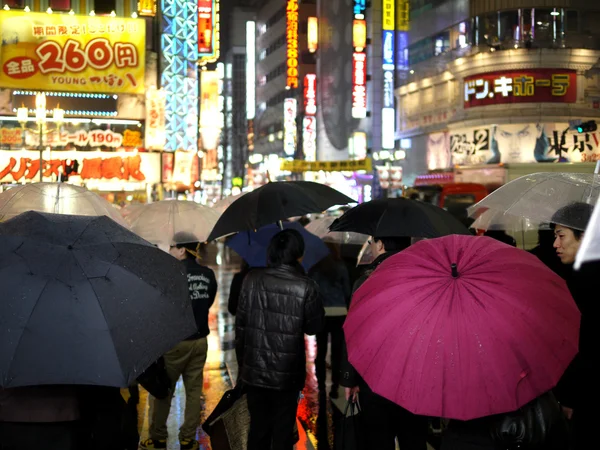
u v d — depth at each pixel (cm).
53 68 3197
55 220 340
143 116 3338
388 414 491
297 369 531
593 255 190
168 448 693
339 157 5894
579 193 477
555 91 3672
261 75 9050
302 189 616
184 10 3391
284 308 529
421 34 4662
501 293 296
